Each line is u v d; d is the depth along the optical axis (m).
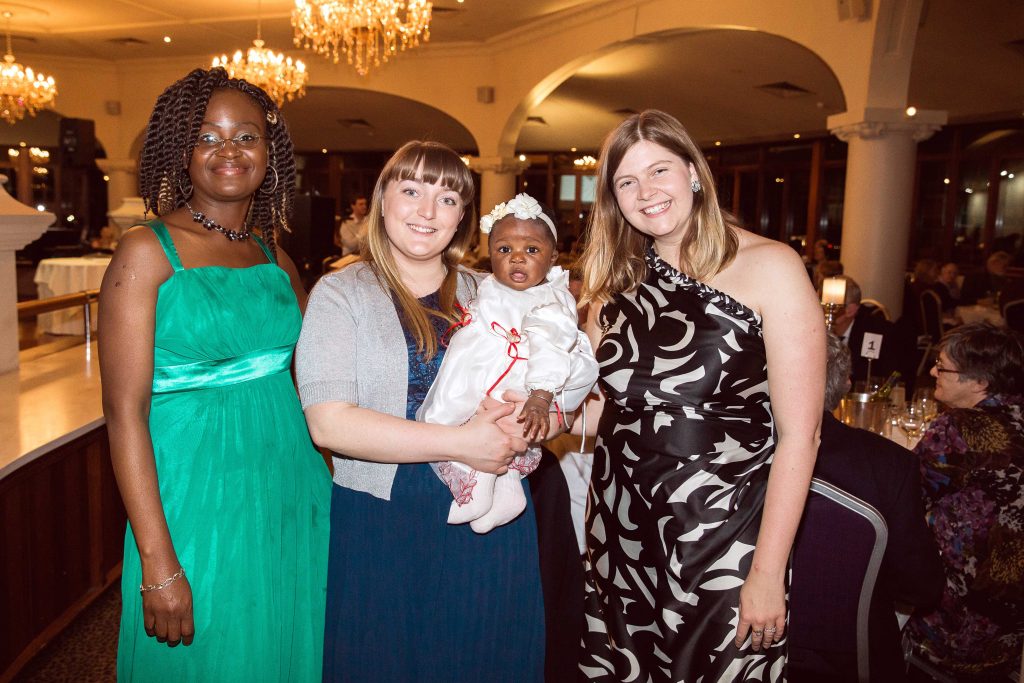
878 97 6.84
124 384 1.57
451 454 1.57
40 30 11.41
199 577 1.66
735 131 14.37
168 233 1.67
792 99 11.99
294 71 9.83
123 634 1.68
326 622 1.73
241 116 1.73
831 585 1.85
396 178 1.65
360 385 1.66
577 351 1.73
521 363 1.68
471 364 1.66
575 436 2.56
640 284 1.78
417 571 1.69
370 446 1.55
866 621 1.85
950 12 8.12
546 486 2.14
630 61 11.15
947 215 12.63
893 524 1.86
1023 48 8.76
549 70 10.68
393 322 1.67
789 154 15.00
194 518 1.66
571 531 2.14
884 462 1.88
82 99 13.86
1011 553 2.23
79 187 18.58
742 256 1.65
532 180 18.78
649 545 1.71
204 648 1.67
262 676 1.73
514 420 1.64
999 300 7.26
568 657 2.10
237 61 9.45
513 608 1.76
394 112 15.72
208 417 1.68
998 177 11.97
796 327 1.57
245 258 1.82
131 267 1.59
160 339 1.63
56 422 2.71
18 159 16.31
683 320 1.69
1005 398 2.35
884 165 6.98
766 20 7.68
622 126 1.71
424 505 1.69
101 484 3.15
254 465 1.73
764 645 1.61
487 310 1.70
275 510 1.76
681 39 9.93
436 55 12.21
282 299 1.84
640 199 1.68
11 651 2.53
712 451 1.67
